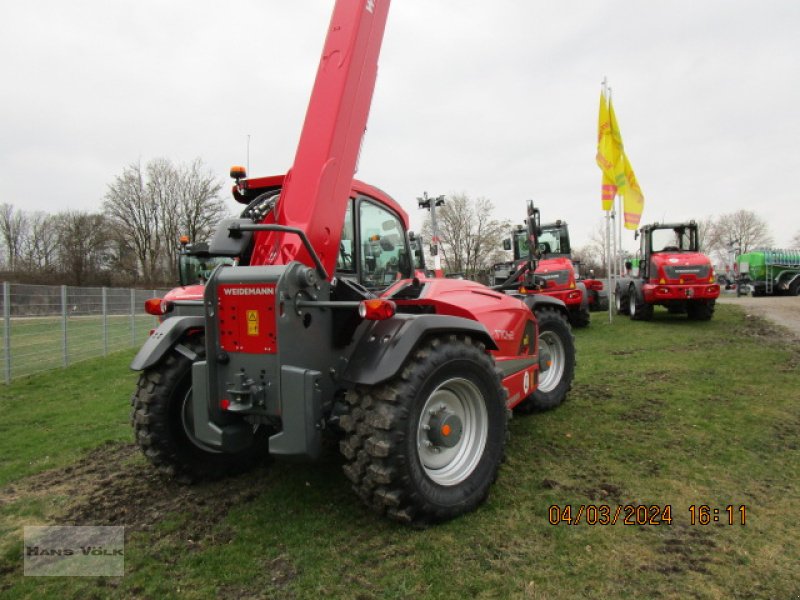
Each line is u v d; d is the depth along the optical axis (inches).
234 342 104.6
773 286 765.3
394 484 96.5
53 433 187.5
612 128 473.4
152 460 125.1
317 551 95.3
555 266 417.4
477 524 104.2
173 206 1589.6
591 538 98.4
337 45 114.0
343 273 127.3
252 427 113.8
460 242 1566.2
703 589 82.7
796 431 158.1
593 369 260.4
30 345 333.7
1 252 1813.5
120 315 463.2
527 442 152.7
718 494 117.0
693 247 453.7
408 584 84.6
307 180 109.3
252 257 116.6
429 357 103.1
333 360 108.9
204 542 100.7
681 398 198.1
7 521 114.0
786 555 92.6
